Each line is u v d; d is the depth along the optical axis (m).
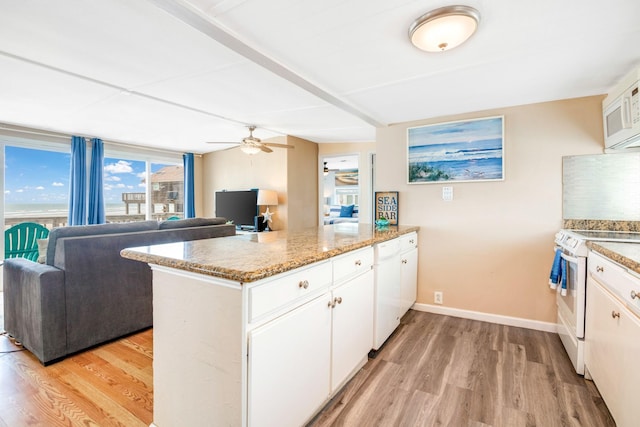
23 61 2.08
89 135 4.56
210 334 1.23
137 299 2.65
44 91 2.67
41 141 4.25
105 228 2.55
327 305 1.58
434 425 1.56
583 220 2.54
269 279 1.20
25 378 1.96
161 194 5.90
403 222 3.31
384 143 3.43
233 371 1.15
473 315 2.99
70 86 2.55
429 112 3.00
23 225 3.85
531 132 2.72
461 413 1.65
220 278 1.15
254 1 1.40
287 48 1.83
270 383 1.21
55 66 2.17
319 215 5.57
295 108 3.11
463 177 2.99
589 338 1.89
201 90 2.62
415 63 2.02
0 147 3.93
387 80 2.29
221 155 5.93
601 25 1.56
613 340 1.51
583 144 2.54
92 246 2.35
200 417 1.28
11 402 1.72
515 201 2.79
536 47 1.79
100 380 1.94
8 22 1.62
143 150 5.45
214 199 6.09
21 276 2.29
